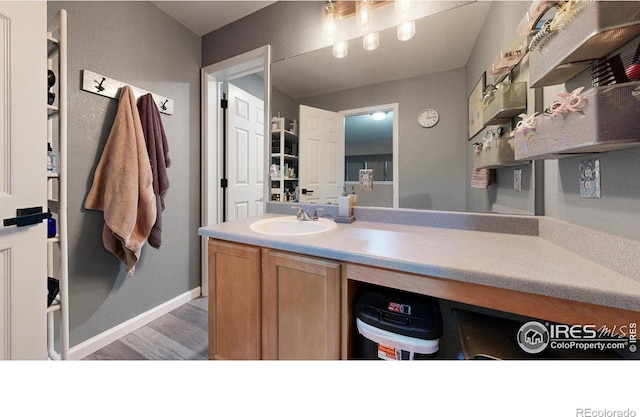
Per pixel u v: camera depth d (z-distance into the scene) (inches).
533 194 41.4
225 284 46.1
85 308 56.9
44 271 39.8
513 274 25.0
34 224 38.0
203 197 84.7
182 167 79.1
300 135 66.1
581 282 22.7
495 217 44.7
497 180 45.5
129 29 63.3
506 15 43.1
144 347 59.4
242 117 95.4
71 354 53.9
